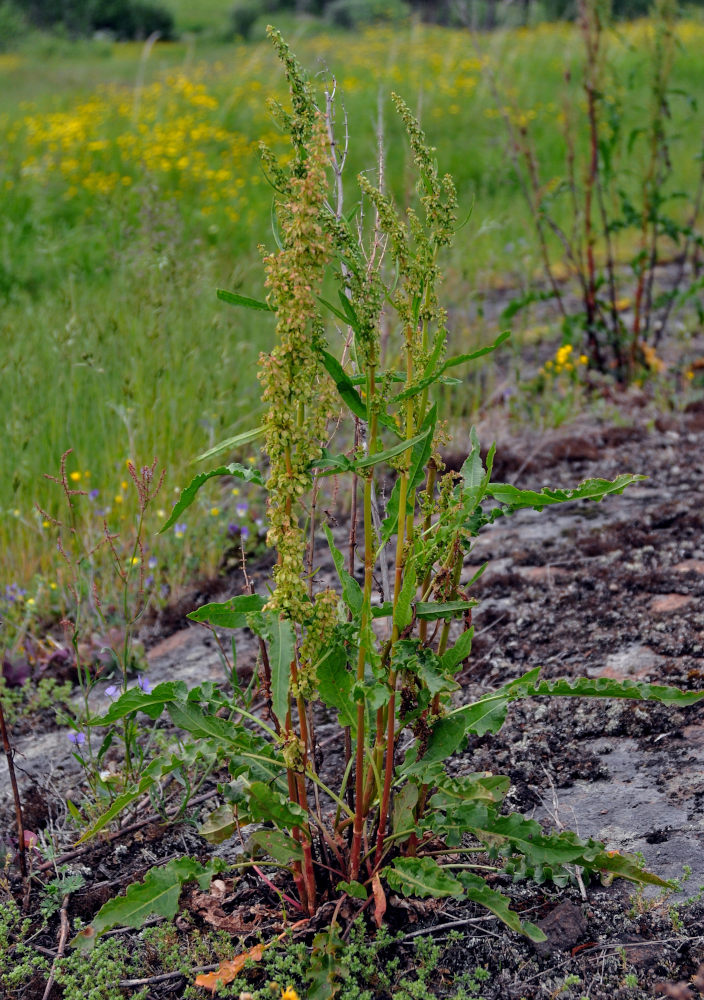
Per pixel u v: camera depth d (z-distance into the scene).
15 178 10.17
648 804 2.45
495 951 2.11
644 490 4.41
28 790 2.94
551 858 2.04
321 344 1.88
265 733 3.02
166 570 4.32
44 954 2.30
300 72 1.86
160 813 2.65
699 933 2.05
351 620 2.20
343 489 4.68
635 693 1.98
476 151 10.48
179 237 6.26
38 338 5.75
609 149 5.62
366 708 2.19
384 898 2.06
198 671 3.56
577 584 3.62
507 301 7.54
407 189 2.88
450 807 2.11
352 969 2.03
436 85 13.61
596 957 2.05
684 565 3.62
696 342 6.34
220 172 9.93
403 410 2.01
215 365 5.32
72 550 4.30
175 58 24.39
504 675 3.14
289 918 2.23
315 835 2.33
